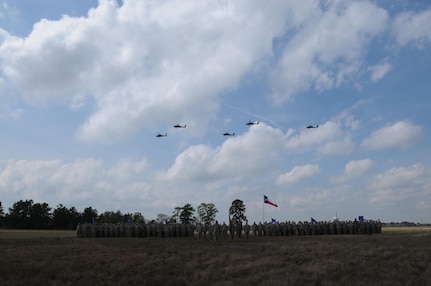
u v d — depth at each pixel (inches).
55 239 1833.2
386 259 899.4
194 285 652.1
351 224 2237.9
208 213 4633.4
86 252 1117.7
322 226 2220.7
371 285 604.7
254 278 684.1
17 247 1295.5
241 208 4180.6
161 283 668.1
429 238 1669.5
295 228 2186.3
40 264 856.9
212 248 1253.7
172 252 1123.9
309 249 1168.8
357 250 1096.8
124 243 1508.4
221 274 742.5
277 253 1078.4
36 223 5339.6
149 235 2074.3
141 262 902.4
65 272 763.4
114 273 757.9
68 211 5502.0
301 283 626.5
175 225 2098.9
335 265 800.3
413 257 917.8
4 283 656.4
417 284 609.9
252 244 1423.5
